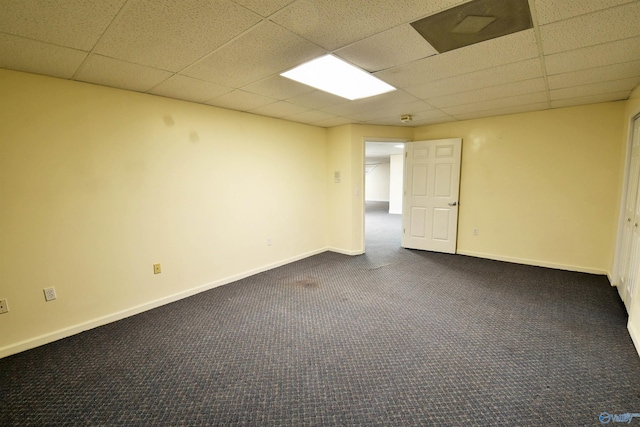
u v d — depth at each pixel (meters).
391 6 1.44
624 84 2.70
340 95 2.97
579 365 1.98
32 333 2.31
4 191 2.15
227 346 2.29
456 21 1.60
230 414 1.64
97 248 2.61
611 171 3.46
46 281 2.36
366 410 1.65
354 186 4.71
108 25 1.58
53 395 1.80
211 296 3.24
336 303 3.01
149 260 2.95
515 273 3.76
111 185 2.65
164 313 2.86
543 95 3.07
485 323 2.55
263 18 1.54
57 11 1.43
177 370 2.01
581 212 3.68
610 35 1.74
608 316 2.62
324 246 5.04
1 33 1.62
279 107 3.46
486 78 2.51
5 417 1.64
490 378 1.88
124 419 1.61
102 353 2.21
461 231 4.65
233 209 3.65
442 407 1.66
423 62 2.16
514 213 4.14
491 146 4.22
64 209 2.42
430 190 4.81
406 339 2.33
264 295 3.24
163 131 2.97
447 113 3.91
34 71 2.18
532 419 1.56
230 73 2.32
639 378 1.85
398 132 4.91
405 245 5.20
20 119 2.19
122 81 2.46
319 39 1.79
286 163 4.27
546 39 1.80
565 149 3.70
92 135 2.52
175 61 2.08
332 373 1.96
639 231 2.51
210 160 3.37
